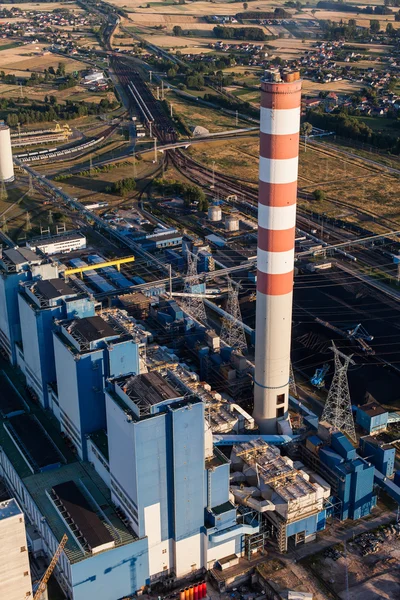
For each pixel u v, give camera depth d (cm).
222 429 15488
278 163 13762
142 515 11919
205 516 12550
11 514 10119
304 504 12988
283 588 12225
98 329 14112
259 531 13075
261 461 13950
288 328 15350
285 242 14425
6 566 10212
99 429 14262
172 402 11669
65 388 14500
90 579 11738
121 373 13938
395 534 13550
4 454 14688
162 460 11738
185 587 12362
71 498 12838
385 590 12256
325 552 13112
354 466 13738
